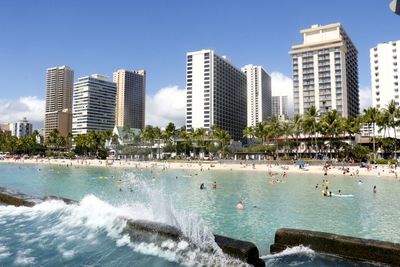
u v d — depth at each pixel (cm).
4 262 1200
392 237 1873
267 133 11806
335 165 8181
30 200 2092
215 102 19488
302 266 1205
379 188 4231
